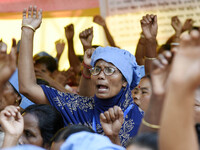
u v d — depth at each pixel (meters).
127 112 2.85
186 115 1.38
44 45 5.72
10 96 2.85
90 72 3.05
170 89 1.40
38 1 5.54
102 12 5.26
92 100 2.99
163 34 4.76
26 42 2.90
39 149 1.80
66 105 2.91
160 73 1.65
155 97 1.69
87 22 5.66
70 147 1.64
